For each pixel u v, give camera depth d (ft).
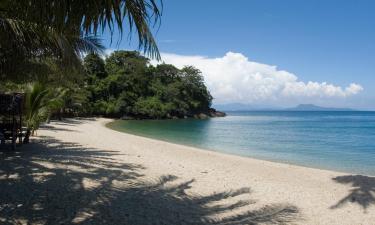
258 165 50.96
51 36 25.36
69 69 34.12
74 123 133.59
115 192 27.50
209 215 23.34
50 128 92.12
